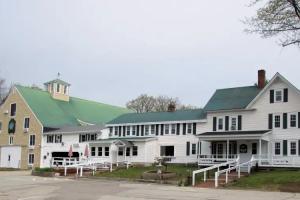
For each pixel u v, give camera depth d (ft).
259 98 158.40
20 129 228.22
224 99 174.19
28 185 111.65
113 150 188.65
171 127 182.60
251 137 147.74
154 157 182.50
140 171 150.41
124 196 85.66
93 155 195.21
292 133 148.46
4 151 233.35
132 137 191.01
